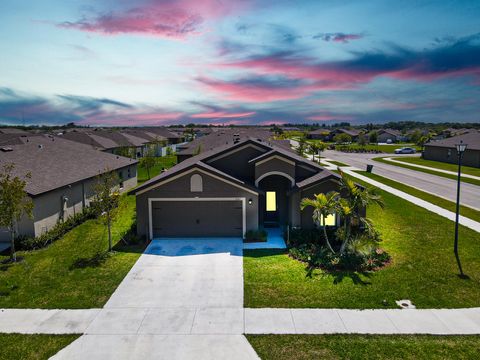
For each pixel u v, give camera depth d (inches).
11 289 490.6
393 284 494.0
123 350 356.8
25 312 430.6
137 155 2603.3
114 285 501.4
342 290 477.7
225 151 812.0
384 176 1531.7
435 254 606.9
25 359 344.5
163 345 364.5
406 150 2775.6
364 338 373.4
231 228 711.7
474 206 962.7
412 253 612.7
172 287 494.0
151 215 703.7
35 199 690.8
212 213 708.0
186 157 1445.6
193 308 437.4
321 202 575.5
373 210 915.4
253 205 703.1
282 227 773.9
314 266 558.6
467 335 378.0
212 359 343.0
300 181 761.6
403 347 357.4
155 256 611.8
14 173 738.2
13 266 572.4
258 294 470.3
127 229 775.7
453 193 1149.1
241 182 696.4
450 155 2039.9
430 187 1259.8
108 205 650.2
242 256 607.8
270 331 387.2
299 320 407.5
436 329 388.8
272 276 524.4
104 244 680.4
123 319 414.0
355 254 568.4
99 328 396.2
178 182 698.8
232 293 473.7
